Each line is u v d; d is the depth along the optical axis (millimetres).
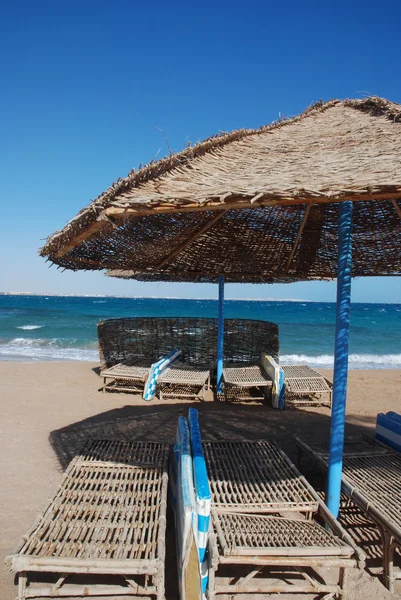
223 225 4754
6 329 21891
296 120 3732
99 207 1983
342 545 2439
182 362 8812
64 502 2943
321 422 6215
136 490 3164
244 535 2551
